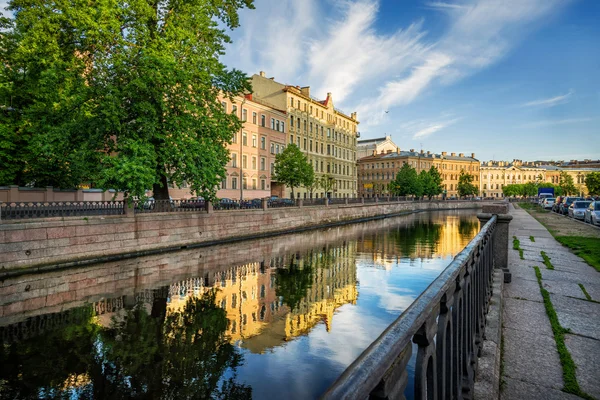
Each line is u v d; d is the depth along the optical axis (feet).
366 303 37.45
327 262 58.90
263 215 95.81
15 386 20.40
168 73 59.67
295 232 106.22
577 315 17.56
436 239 89.81
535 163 490.08
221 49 76.79
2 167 72.28
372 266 56.08
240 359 24.45
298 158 148.05
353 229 116.57
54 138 57.41
